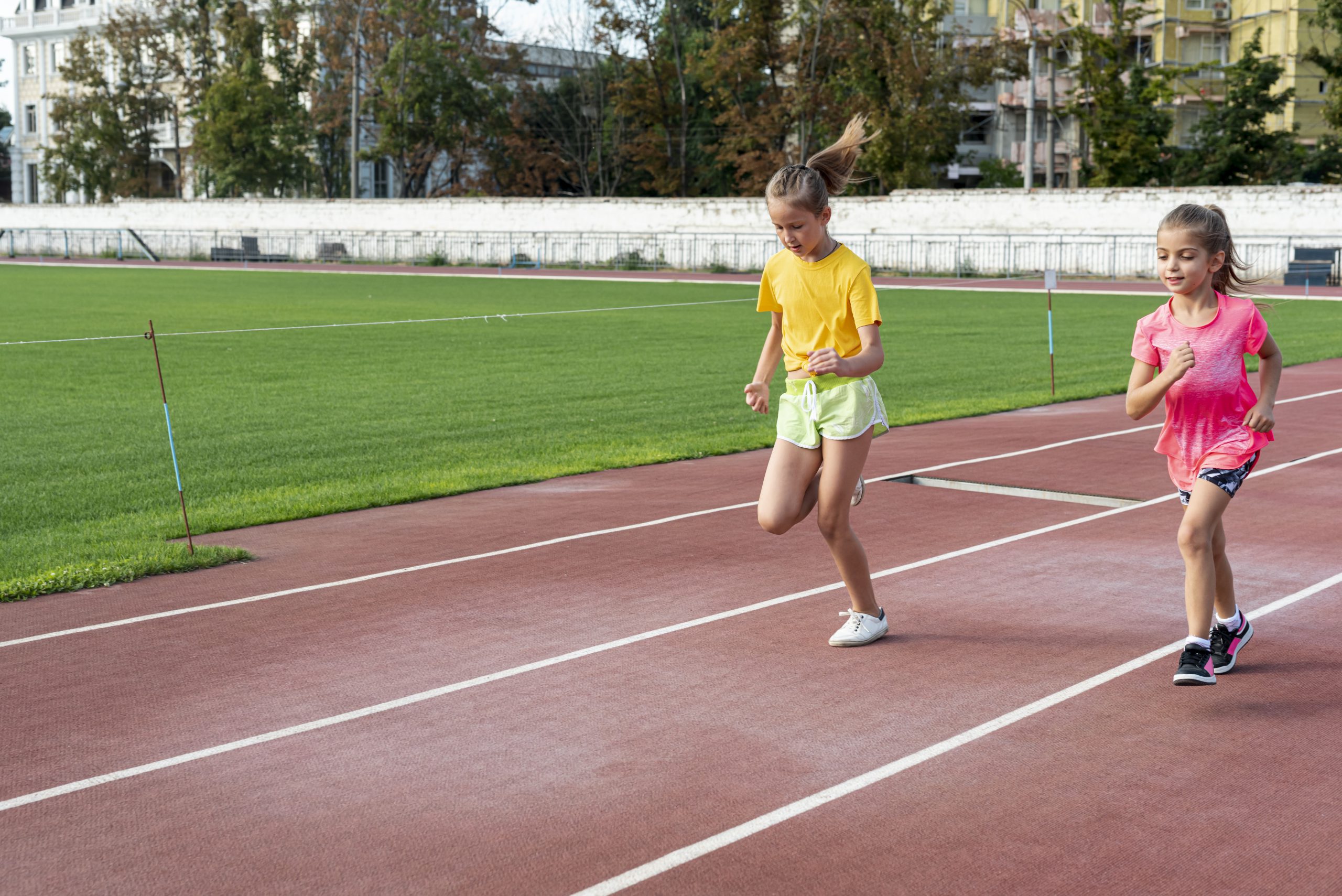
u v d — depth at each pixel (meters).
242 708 4.97
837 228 48.25
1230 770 4.29
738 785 4.20
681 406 14.16
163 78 70.25
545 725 4.76
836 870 3.61
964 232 45.62
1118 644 5.66
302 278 44.09
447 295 34.88
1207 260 4.97
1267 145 54.41
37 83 83.25
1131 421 12.73
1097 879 3.54
